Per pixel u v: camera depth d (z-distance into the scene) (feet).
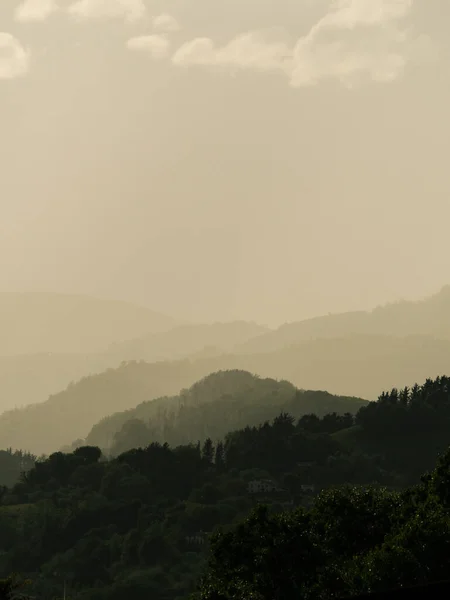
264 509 414.41
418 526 361.92
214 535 419.13
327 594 366.43
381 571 350.43
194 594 412.16
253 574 393.50
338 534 408.87
